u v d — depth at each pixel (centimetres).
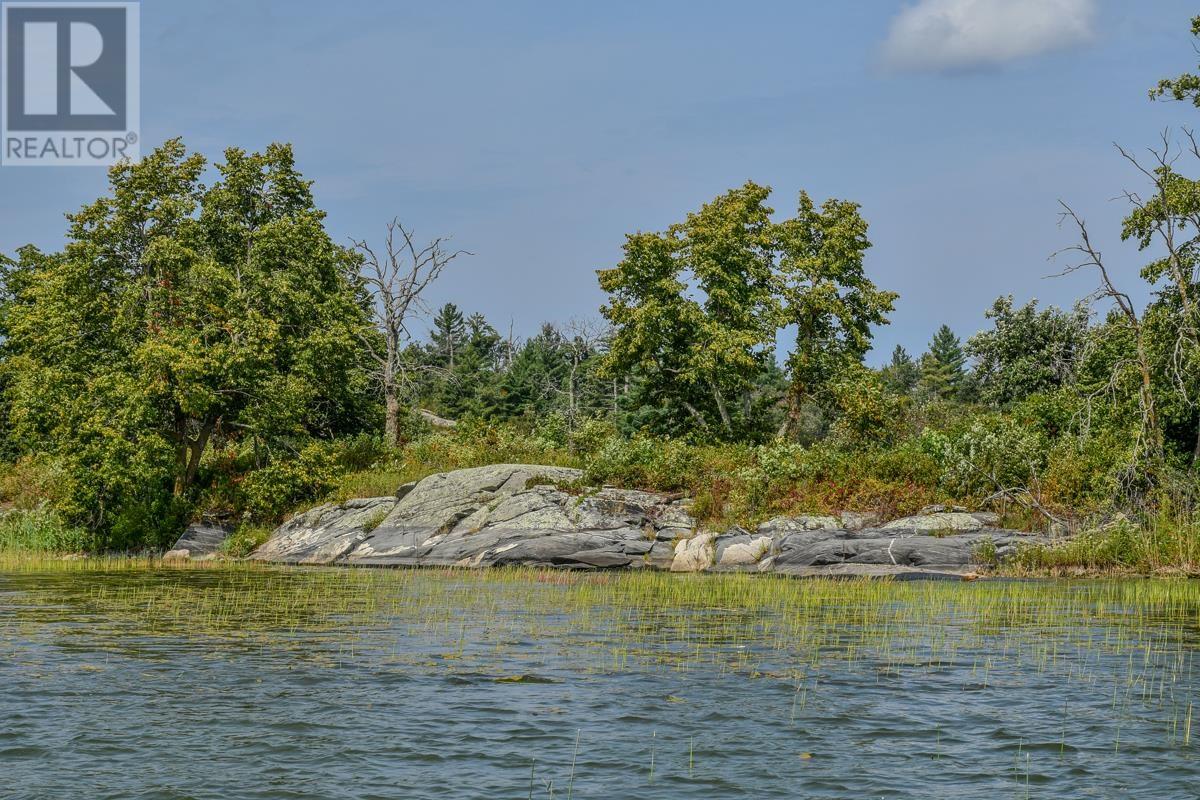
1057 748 1084
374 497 4284
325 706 1261
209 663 1531
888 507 3444
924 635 1780
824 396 5912
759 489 3628
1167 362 3606
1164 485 3225
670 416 6028
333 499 4366
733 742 1108
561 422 5575
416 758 1055
